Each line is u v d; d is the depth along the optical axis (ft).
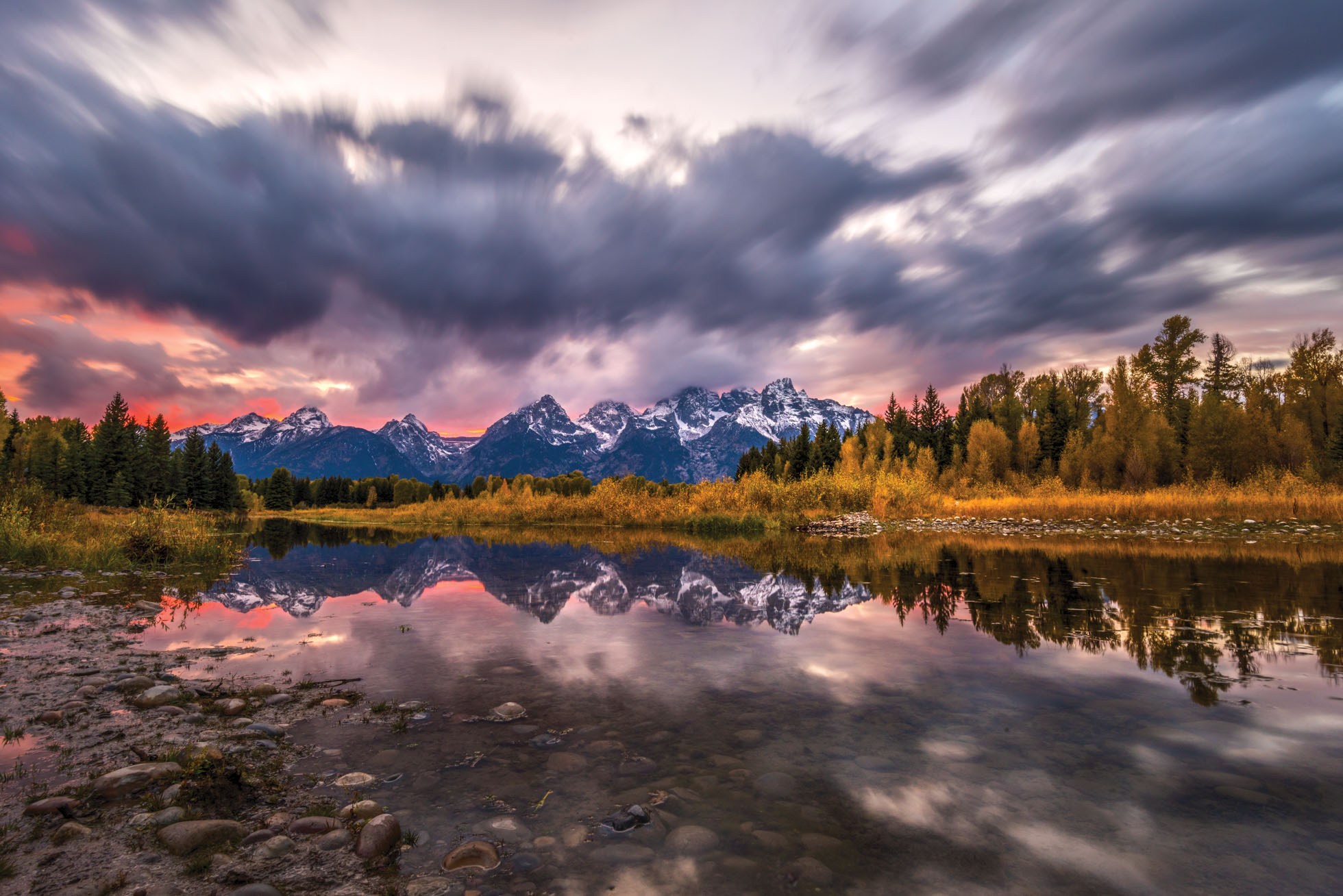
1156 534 61.82
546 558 52.65
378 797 10.87
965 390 237.45
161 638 23.36
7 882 8.30
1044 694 15.53
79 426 248.52
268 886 8.31
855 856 8.63
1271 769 11.07
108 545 47.32
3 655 20.94
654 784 11.07
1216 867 8.09
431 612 28.40
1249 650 19.20
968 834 9.15
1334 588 29.86
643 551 56.95
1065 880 7.88
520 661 19.71
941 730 13.35
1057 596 29.07
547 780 11.39
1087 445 144.97
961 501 116.78
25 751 13.00
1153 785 10.55
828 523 85.76
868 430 214.90
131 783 11.27
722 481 106.93
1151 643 20.31
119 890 8.21
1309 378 136.36
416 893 8.10
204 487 247.91
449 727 14.10
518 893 8.02
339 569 46.29
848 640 21.54
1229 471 121.39
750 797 10.51
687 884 8.08
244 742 13.42
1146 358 189.26
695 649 20.80
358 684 17.51
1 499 52.24
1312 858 8.21
